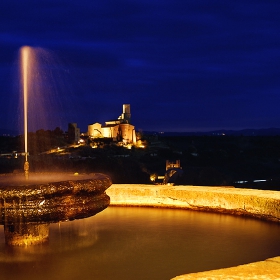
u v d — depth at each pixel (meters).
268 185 46.12
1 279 5.00
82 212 6.06
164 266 5.47
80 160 106.06
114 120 162.25
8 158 84.31
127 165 103.94
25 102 8.49
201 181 81.31
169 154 154.12
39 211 5.75
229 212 8.62
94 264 5.53
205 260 5.74
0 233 7.31
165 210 9.15
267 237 6.90
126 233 7.23
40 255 5.91
